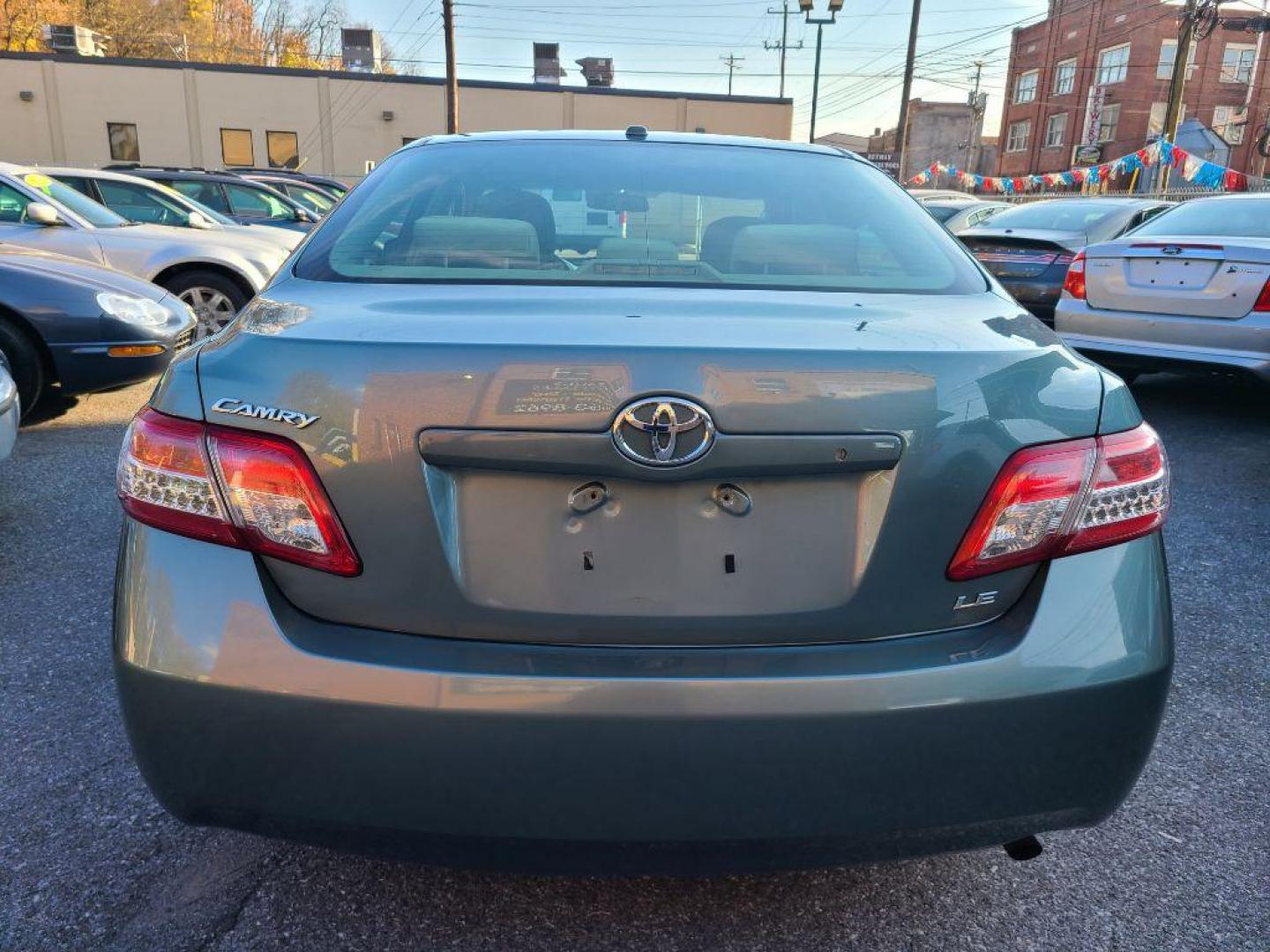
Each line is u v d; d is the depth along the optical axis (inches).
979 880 78.0
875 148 2301.9
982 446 56.9
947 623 58.1
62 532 148.5
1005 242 314.7
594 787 54.5
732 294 69.1
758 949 70.2
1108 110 1601.9
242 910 72.3
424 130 1305.4
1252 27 951.6
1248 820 86.1
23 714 98.0
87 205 294.4
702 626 56.3
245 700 54.8
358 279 72.5
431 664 54.6
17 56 1224.2
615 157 91.7
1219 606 132.1
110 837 80.0
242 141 1289.4
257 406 55.7
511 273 73.2
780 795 55.1
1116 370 245.8
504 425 53.8
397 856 57.6
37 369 205.6
